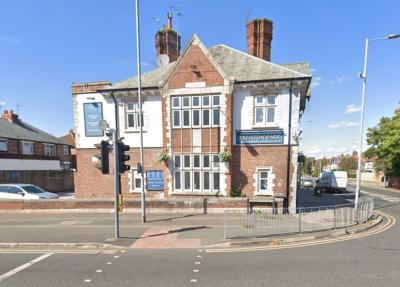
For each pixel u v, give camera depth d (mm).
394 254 7355
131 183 16062
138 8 11500
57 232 9859
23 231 10047
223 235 9281
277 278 5746
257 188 14422
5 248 8273
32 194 15578
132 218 12203
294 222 10977
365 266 6430
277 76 14117
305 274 5957
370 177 49562
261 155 14375
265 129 14281
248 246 8234
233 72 15141
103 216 12820
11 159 31734
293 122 14031
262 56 17906
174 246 8219
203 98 14633
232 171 14633
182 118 14875
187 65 14664
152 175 15688
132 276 5926
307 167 88750
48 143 38188
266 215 12391
